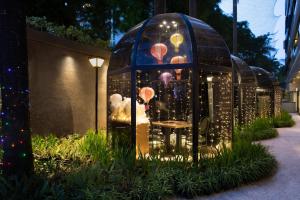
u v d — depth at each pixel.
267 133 11.73
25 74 4.44
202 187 5.11
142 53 6.60
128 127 7.00
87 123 9.60
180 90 8.89
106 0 14.09
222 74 7.48
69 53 8.73
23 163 4.39
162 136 8.16
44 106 7.69
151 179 4.93
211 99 7.63
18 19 4.35
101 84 10.37
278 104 19.86
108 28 15.40
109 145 6.93
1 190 3.96
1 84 4.38
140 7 14.68
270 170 6.49
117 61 7.46
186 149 6.56
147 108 8.75
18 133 4.36
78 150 6.45
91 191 4.30
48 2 12.27
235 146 6.76
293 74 26.95
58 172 4.96
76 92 9.05
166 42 6.62
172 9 15.98
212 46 6.55
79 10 13.98
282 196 5.18
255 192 5.34
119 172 5.08
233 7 19.28
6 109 4.34
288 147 9.89
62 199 4.02
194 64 6.06
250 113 14.02
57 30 8.84
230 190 5.40
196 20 7.08
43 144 6.58
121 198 4.35
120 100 7.64
